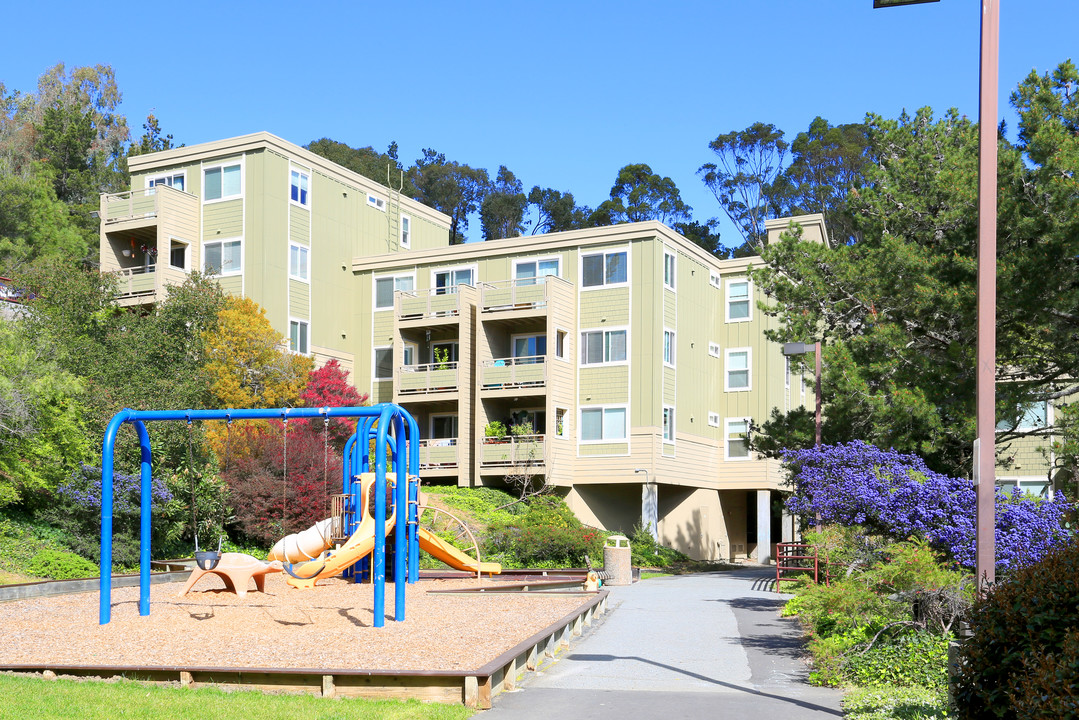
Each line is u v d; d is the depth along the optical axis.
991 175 8.58
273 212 37.50
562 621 13.34
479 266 39.91
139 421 14.65
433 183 86.69
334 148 78.25
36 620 13.96
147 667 9.83
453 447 36.75
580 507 37.62
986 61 8.63
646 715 9.02
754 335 42.44
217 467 26.66
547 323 36.31
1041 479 35.12
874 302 23.67
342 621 13.82
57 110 63.28
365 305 41.44
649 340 36.84
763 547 41.28
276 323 37.31
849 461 16.11
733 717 8.95
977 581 8.23
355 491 17.53
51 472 23.19
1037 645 6.59
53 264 32.00
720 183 79.31
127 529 24.17
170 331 30.95
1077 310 19.42
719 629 15.29
